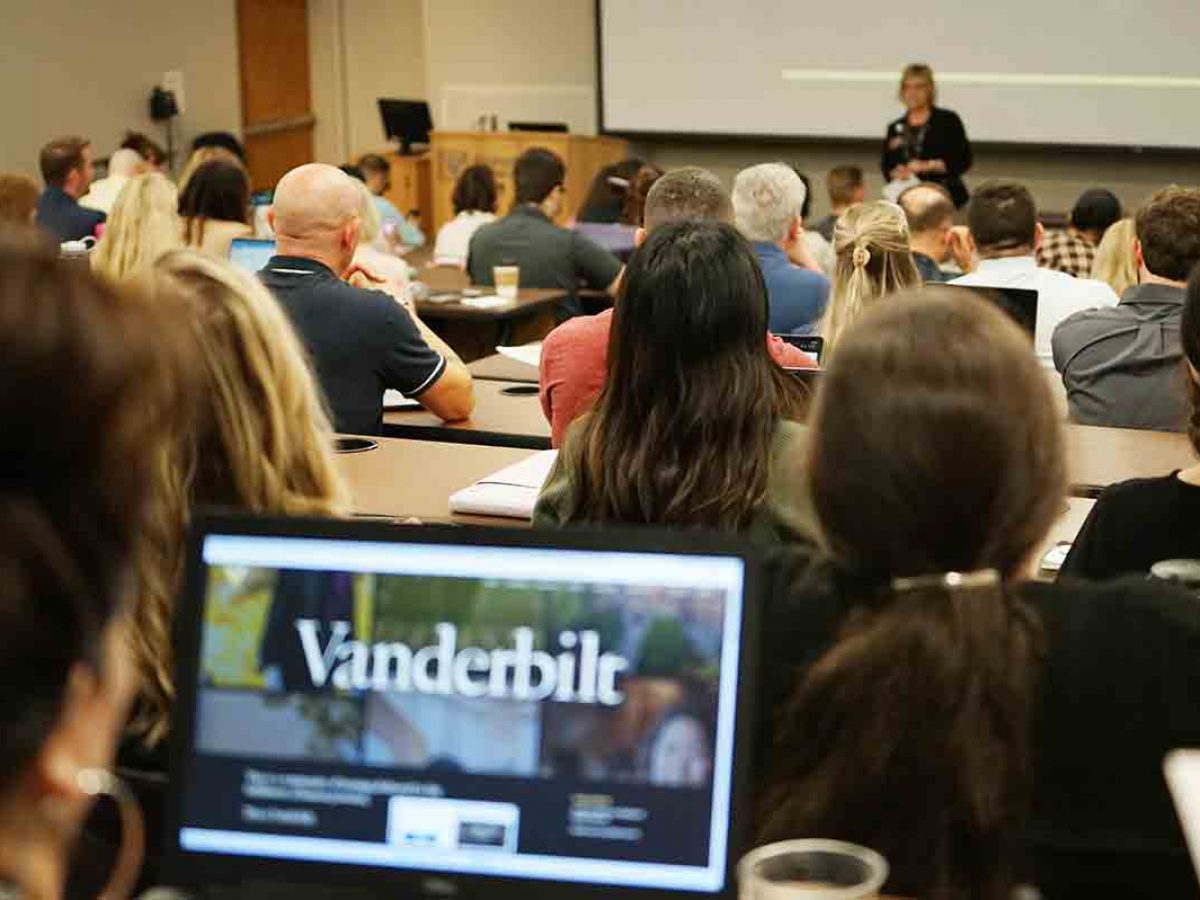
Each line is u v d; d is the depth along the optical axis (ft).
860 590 4.20
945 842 3.90
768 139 34.58
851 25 33.45
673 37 34.73
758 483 6.69
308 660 3.71
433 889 3.64
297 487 5.35
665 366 6.68
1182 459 10.02
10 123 31.86
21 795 2.22
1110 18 31.78
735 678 3.63
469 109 38.40
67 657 2.18
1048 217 32.55
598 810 3.62
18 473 2.17
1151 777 4.36
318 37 42.27
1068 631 4.34
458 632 3.68
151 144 27.40
